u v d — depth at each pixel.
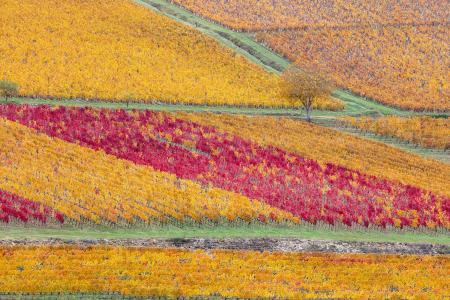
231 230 130.12
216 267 108.94
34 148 155.62
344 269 112.00
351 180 159.12
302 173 159.38
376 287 105.00
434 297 101.62
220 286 100.25
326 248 124.06
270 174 156.75
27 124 170.88
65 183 139.62
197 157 162.75
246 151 170.38
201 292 98.00
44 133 166.00
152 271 104.44
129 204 133.50
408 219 138.50
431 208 145.25
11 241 114.38
